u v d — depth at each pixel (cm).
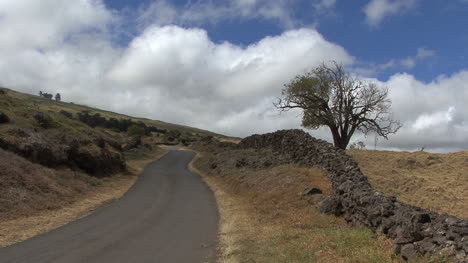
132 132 9006
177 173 3600
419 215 696
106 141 3541
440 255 569
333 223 1095
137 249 945
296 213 1276
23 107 2830
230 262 823
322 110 3394
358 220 1003
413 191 1958
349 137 3284
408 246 653
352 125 3300
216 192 2267
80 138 2764
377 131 3266
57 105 14850
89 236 1080
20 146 1972
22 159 1839
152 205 1733
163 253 913
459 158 2659
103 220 1343
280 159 2466
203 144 7381
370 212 911
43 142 2164
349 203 1096
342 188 1202
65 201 1639
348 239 851
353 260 697
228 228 1216
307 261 752
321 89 3312
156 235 1118
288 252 842
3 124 2191
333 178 1476
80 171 2412
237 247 954
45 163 2103
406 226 710
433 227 652
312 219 1154
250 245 969
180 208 1659
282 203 1455
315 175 1689
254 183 2089
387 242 762
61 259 837
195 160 5266
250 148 3584
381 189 1998
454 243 571
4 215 1246
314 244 862
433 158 2681
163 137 10162
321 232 974
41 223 1234
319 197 1329
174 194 2148
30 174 1714
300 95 3322
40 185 1658
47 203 1507
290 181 1714
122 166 3203
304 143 2147
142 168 3897
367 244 795
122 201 1841
